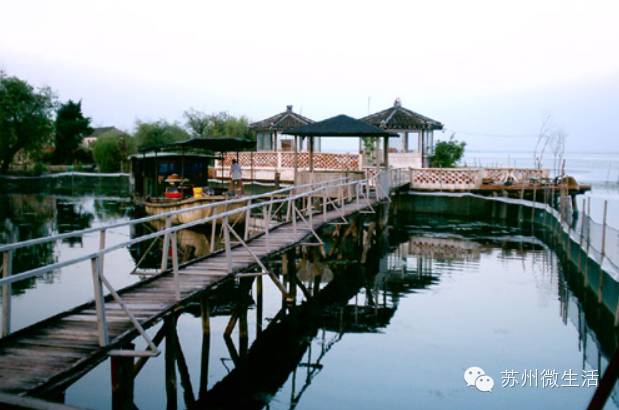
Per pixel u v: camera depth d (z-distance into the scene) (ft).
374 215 75.46
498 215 98.17
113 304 27.66
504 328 42.39
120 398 23.57
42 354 21.39
